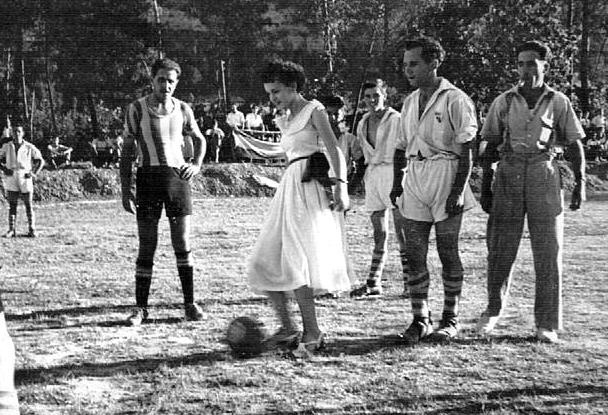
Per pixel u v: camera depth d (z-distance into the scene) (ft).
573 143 23.76
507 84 108.17
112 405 17.87
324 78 137.08
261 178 98.84
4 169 55.77
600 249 47.39
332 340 23.57
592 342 23.34
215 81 175.42
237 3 170.19
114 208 80.84
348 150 32.99
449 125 23.09
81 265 41.09
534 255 23.82
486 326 24.32
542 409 17.11
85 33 154.40
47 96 184.85
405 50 23.66
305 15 163.32
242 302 30.14
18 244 50.93
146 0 161.89
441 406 17.44
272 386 19.06
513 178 23.82
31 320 27.04
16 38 158.30
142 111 26.37
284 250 21.80
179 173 26.76
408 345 22.91
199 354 22.24
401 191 24.02
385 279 35.73
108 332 25.20
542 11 109.50
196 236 54.65
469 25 109.60
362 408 17.35
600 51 166.20
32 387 19.20
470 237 53.52
